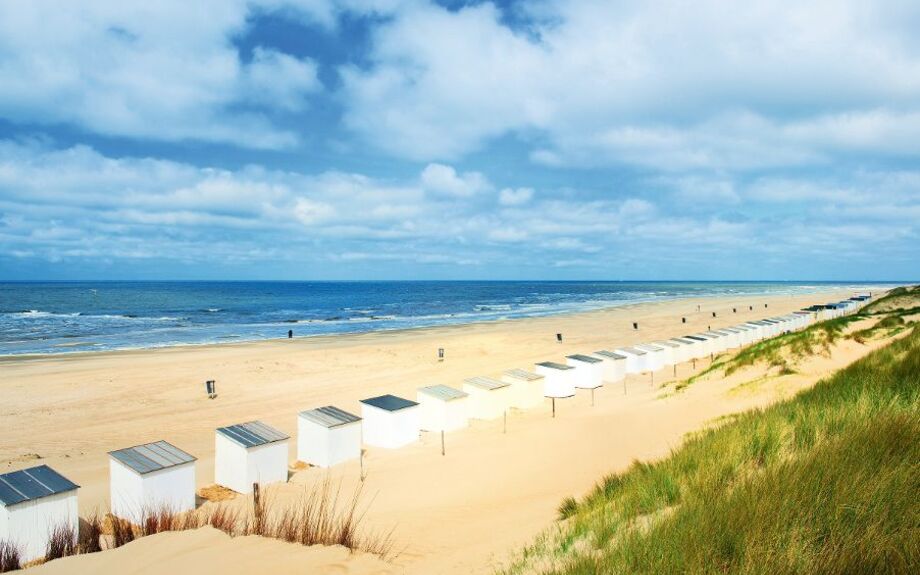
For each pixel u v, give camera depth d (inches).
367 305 4778.5
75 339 2268.7
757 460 324.8
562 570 235.8
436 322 3088.1
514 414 1042.7
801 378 780.6
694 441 462.9
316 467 763.4
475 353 1878.7
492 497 558.3
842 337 955.3
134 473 563.2
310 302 5162.4
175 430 1000.9
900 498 195.9
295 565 278.8
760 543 190.4
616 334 2391.7
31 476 511.5
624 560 213.0
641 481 379.2
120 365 1583.4
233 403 1199.6
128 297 5708.7
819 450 265.7
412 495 603.5
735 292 7199.8
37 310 3833.7
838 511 196.1
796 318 1998.0
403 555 374.0
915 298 1718.8
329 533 359.3
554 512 448.1
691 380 1066.1
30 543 471.5
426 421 943.7
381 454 818.2
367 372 1542.8
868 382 453.4
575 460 649.0
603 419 838.5
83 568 279.1
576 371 1240.8
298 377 1470.2
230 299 5570.9
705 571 188.4
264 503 483.8
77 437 951.6
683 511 249.1
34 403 1172.5
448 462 726.5
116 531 454.9
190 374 1469.0
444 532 448.5
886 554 165.2
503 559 326.0
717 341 1644.9
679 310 3811.5
